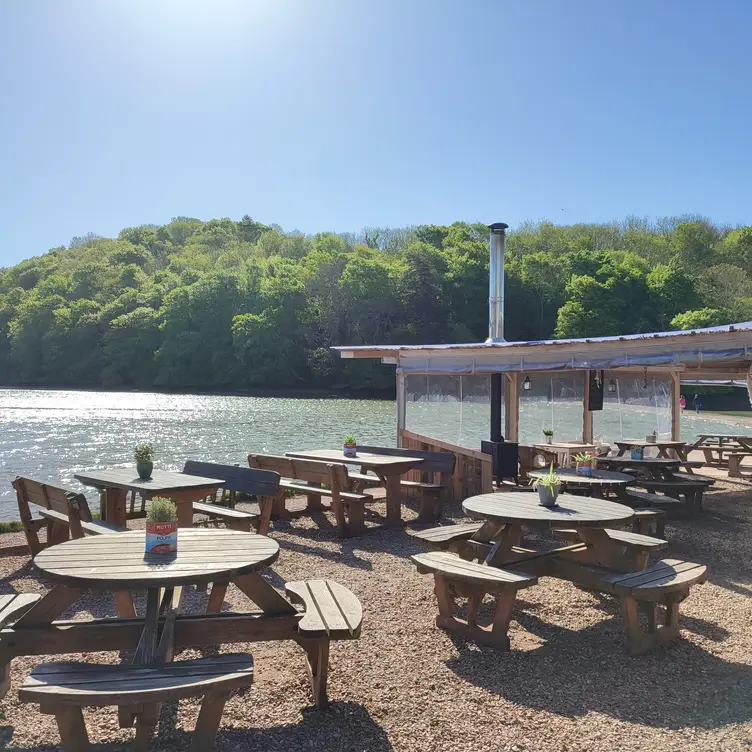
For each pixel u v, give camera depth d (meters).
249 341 71.19
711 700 3.84
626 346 8.37
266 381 73.31
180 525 6.77
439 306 71.94
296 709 3.70
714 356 7.64
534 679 4.11
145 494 6.62
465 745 3.34
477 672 4.21
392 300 71.62
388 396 66.75
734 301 66.12
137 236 162.50
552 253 88.00
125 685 2.95
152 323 80.25
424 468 8.97
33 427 32.50
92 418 38.53
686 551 7.30
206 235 153.12
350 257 84.56
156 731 3.45
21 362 88.75
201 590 5.96
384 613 5.31
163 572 3.42
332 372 70.00
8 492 14.38
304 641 3.82
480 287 73.44
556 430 12.34
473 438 11.97
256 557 3.72
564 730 3.48
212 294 77.25
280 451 22.81
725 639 4.79
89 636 3.72
